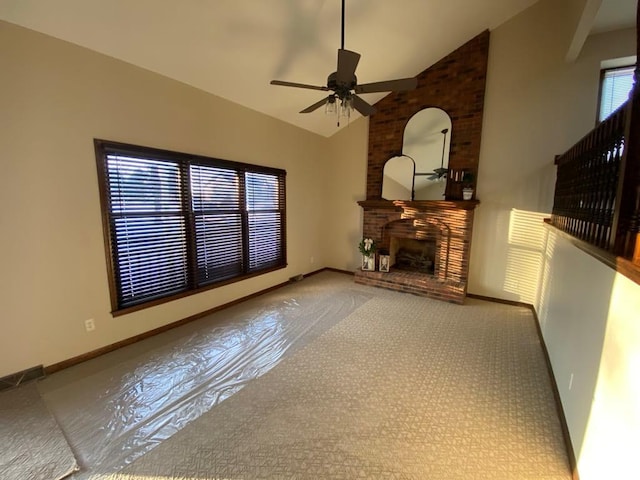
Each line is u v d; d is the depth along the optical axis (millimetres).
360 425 1996
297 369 2637
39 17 2193
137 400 2229
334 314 3846
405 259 5477
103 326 2844
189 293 3551
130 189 2936
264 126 4375
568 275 2420
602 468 1348
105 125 2689
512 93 3996
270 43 3094
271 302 4273
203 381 2463
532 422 2033
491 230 4332
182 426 1984
